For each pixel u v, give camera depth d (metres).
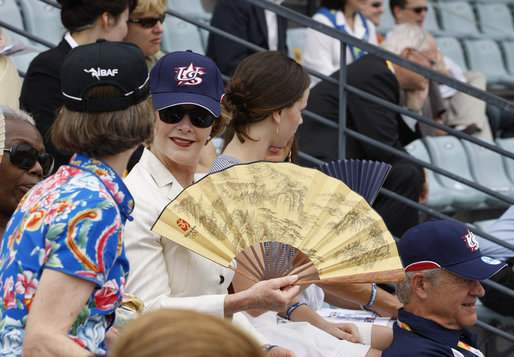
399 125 19.61
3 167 9.48
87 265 6.82
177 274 9.29
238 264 10.03
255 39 21.20
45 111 12.91
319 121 16.41
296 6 30.66
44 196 7.12
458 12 33.22
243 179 9.48
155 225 8.95
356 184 11.38
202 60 9.70
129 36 14.62
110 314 7.49
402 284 10.89
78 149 7.30
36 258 6.88
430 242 10.69
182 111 9.43
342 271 9.30
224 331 4.12
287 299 8.88
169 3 27.66
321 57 21.77
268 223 9.39
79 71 7.25
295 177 9.66
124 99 7.31
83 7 13.02
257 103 10.93
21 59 21.66
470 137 15.39
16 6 23.11
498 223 17.23
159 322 4.14
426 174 21.55
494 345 17.28
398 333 10.81
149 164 9.52
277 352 9.92
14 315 6.94
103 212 6.94
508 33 32.78
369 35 23.05
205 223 9.16
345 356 11.02
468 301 10.69
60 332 6.71
